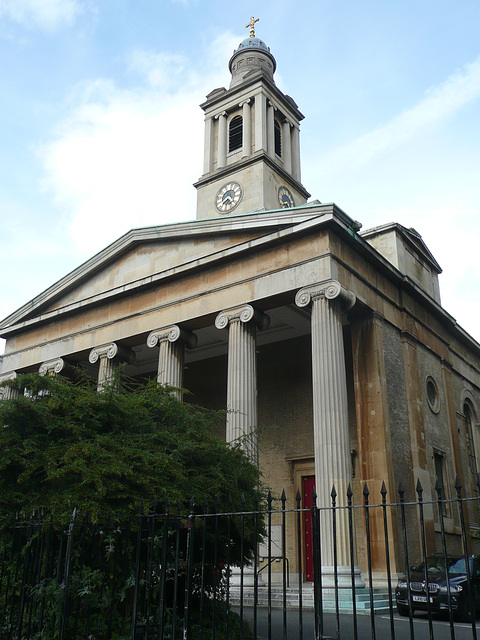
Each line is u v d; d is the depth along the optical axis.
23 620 8.59
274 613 14.31
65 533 7.59
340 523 16.56
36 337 28.42
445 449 23.94
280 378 26.22
